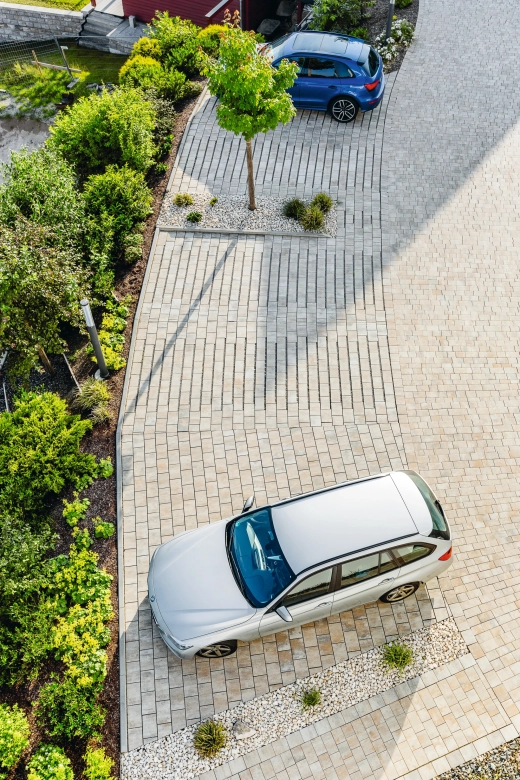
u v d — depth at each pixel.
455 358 11.11
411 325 11.55
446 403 10.54
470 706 7.64
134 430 10.17
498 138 15.01
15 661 7.93
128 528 9.09
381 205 13.50
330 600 7.62
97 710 7.51
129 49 22.97
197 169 14.30
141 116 14.12
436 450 9.99
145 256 12.72
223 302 11.85
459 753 7.30
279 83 11.43
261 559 7.70
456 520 9.28
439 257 12.61
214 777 7.14
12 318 9.09
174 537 8.41
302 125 15.29
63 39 24.02
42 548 8.60
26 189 11.27
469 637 8.17
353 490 7.98
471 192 13.80
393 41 17.45
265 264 12.48
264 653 8.00
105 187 12.94
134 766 7.21
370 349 11.19
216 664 7.91
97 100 14.45
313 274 12.29
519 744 7.35
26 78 22.23
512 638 8.16
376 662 7.95
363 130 15.16
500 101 15.98
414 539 7.57
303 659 7.95
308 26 18.94
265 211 13.31
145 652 7.99
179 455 9.88
